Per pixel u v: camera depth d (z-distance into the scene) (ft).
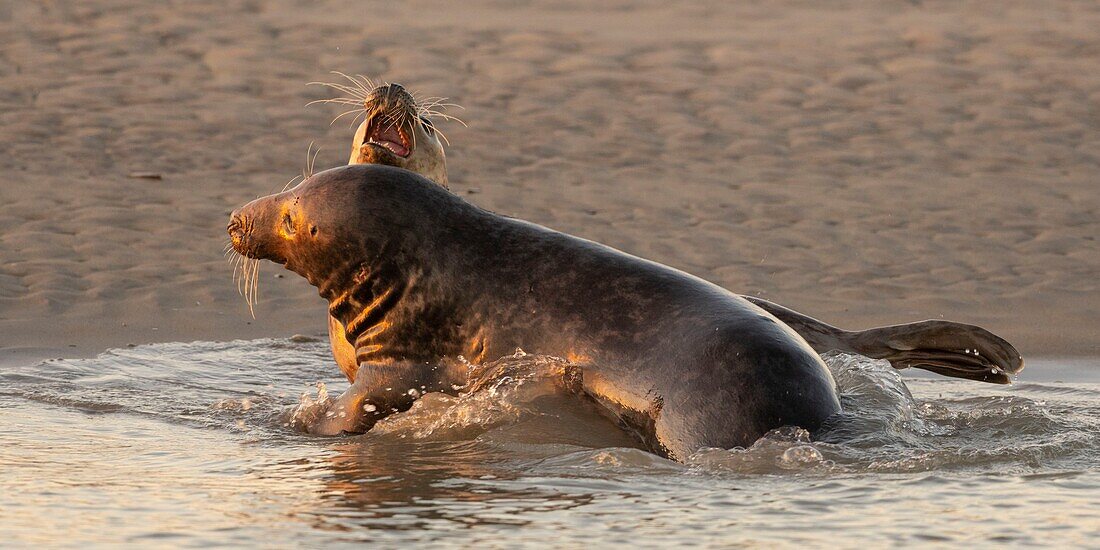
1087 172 191.93
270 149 191.11
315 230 84.58
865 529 57.67
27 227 153.79
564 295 79.77
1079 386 101.96
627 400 75.20
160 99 211.20
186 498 64.44
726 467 67.51
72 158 182.60
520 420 78.79
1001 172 191.62
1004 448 70.95
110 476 69.87
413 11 282.36
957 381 104.99
